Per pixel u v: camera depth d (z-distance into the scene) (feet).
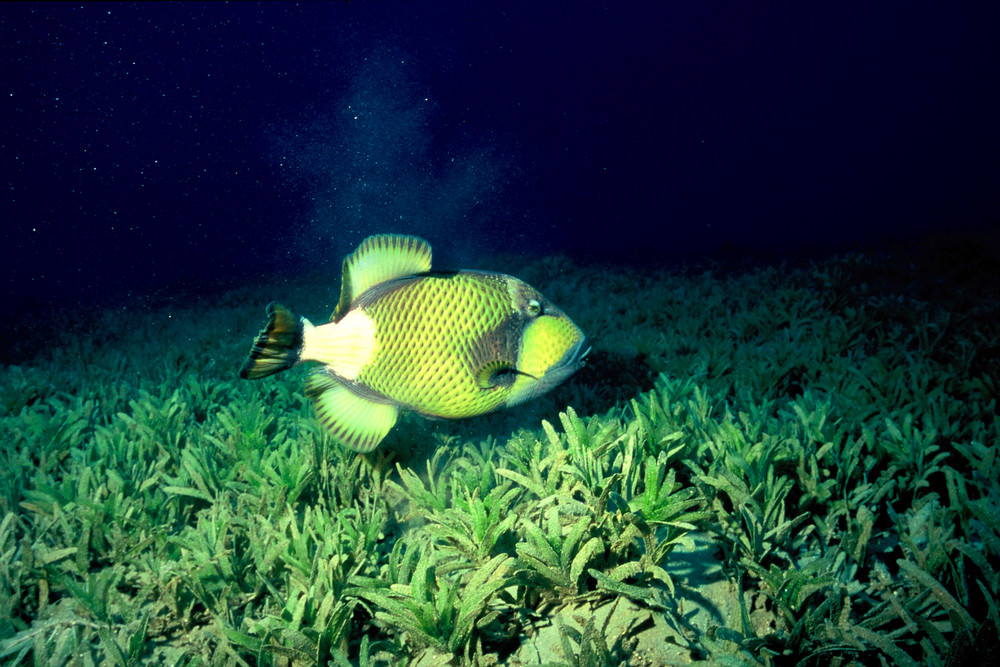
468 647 2.81
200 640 3.01
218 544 3.25
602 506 3.02
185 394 5.58
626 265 16.62
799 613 2.81
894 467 3.49
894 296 8.19
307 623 2.90
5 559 3.31
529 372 3.11
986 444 3.92
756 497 3.25
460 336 3.02
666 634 2.83
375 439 3.23
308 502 3.77
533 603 3.00
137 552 3.36
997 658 2.39
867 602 2.92
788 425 3.83
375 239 3.08
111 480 3.84
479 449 4.25
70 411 5.03
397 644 2.84
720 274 13.41
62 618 3.14
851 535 3.10
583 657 2.60
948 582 2.88
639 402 4.87
